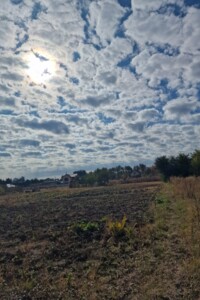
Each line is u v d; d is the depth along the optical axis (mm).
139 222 17219
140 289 8344
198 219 14453
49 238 15086
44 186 108062
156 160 63844
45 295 8359
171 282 8492
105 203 30609
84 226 16438
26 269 10461
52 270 10477
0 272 10461
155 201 26750
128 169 114938
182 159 61062
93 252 12125
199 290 7840
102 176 94188
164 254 10953
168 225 15469
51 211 27031
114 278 9352
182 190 27297
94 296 8062
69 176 124625
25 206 34469
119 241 13438
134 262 10555
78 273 10031
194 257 9922
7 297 8297
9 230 18438
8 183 119688
